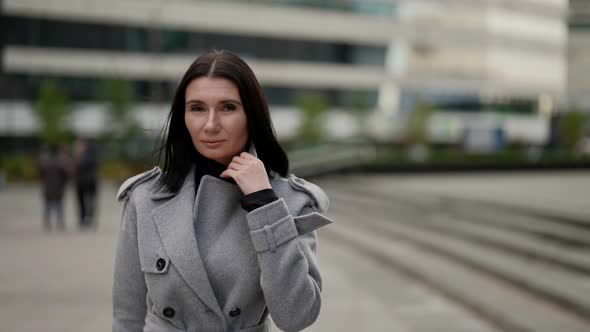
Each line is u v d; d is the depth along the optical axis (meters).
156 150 1.65
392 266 7.77
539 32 46.00
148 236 1.44
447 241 8.90
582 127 43.66
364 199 15.64
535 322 4.75
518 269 6.62
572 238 7.61
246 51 36.62
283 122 37.47
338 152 26.78
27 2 31.86
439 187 17.91
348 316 5.21
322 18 38.12
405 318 5.17
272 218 1.37
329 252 8.93
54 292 5.96
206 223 1.46
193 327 1.43
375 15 39.66
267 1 36.75
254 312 1.48
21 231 10.71
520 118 44.72
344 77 38.91
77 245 9.09
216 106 1.41
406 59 40.75
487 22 42.69
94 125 33.38
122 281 1.51
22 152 32.44
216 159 1.47
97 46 33.47
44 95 29.48
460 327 4.91
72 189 22.12
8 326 4.75
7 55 32.12
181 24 34.81
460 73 42.22
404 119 38.66
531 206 10.52
